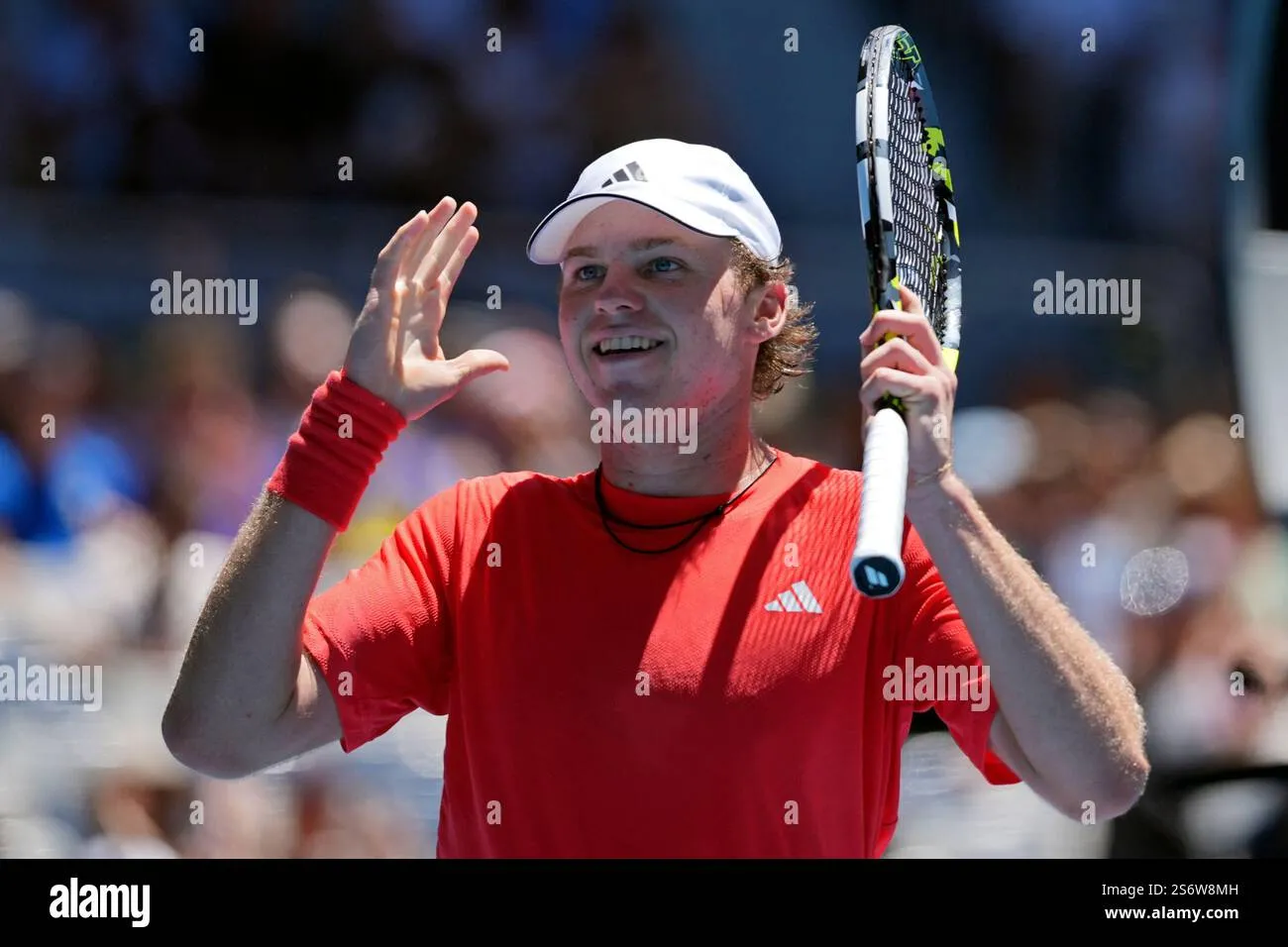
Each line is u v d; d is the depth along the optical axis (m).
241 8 27.12
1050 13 28.58
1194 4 28.17
